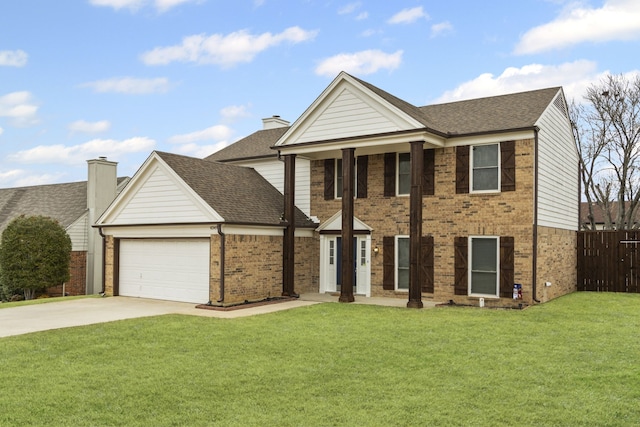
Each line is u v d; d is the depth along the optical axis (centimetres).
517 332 1203
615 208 4403
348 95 1848
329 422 645
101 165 2847
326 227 2075
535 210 1672
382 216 1953
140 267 1975
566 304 1697
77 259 2725
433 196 1838
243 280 1753
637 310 1556
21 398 731
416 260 1655
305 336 1166
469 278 1767
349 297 1781
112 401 722
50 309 1655
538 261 1706
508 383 802
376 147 1836
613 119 3378
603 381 809
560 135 1991
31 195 3291
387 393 757
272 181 2247
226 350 1029
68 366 906
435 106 2106
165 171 1845
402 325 1304
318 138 1905
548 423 641
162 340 1124
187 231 1789
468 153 1775
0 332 1227
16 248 2334
